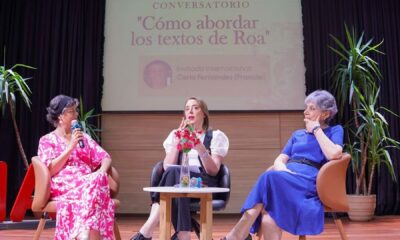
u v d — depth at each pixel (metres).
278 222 2.08
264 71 5.50
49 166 2.30
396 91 5.36
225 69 5.50
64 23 5.51
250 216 2.13
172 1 5.66
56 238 2.14
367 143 4.74
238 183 5.30
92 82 5.40
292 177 2.20
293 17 5.60
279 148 5.37
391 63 5.40
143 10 5.65
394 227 4.01
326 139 2.27
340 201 2.18
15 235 3.37
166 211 2.05
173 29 5.60
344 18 5.48
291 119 5.43
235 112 5.39
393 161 5.18
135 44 5.57
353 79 4.86
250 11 5.62
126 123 5.45
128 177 5.34
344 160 2.20
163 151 5.39
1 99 4.47
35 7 5.57
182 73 5.50
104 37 5.57
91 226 2.08
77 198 2.17
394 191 5.15
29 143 5.30
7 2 5.55
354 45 4.96
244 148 5.37
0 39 5.46
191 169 2.43
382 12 5.52
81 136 2.38
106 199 2.19
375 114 4.83
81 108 5.07
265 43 5.55
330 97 2.41
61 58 5.45
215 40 5.57
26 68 5.43
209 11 5.63
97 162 2.50
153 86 5.48
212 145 2.58
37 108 5.35
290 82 5.46
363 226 4.12
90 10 5.55
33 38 5.52
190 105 2.63
